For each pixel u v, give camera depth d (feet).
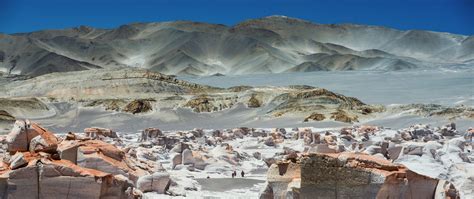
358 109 563.07
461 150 138.92
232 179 148.87
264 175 160.45
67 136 118.52
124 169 116.37
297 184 79.25
